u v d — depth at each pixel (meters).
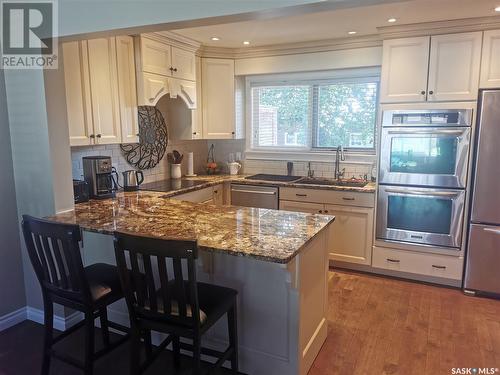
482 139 3.17
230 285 2.27
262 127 4.85
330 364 2.39
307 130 4.62
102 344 2.62
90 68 2.94
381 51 3.83
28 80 2.55
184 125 4.32
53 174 2.61
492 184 3.19
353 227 3.84
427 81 3.38
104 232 2.21
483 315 3.01
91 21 2.26
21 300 2.89
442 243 3.48
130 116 3.36
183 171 4.69
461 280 3.47
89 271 2.27
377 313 3.04
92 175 3.11
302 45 4.11
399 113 3.49
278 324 2.16
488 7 2.85
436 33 3.29
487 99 3.12
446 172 3.38
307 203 4.00
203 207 2.83
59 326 2.79
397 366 2.37
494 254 3.27
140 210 2.72
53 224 1.89
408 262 3.66
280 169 4.77
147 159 4.09
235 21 2.02
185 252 1.60
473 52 3.19
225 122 4.55
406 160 3.51
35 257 2.07
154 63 3.49
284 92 4.69
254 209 2.76
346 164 4.40
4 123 2.66
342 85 4.38
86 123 2.93
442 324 2.87
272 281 2.14
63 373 2.32
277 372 2.20
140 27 2.17
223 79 4.46
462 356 2.47
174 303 1.86
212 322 1.82
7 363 2.42
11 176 2.73
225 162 5.02
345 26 3.42
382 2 1.69
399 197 3.59
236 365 2.08
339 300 3.27
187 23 2.06
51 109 2.56
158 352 2.06
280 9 1.80
